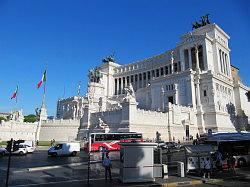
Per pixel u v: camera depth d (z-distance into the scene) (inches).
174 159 1175.0
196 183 756.0
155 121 2343.8
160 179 790.5
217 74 3257.9
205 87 2923.2
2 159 1419.8
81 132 2792.8
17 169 1007.6
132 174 733.9
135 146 753.6
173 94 3134.8
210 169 888.9
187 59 3848.4
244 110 3432.6
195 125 2726.4
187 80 3006.9
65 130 2918.3
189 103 2908.5
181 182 738.8
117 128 2297.0
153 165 763.4
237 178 823.1
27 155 1683.1
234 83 3454.7
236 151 1063.0
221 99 3016.7
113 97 4515.3
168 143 1804.9
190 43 3764.8
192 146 896.9
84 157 1526.8
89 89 4485.7
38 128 3034.0
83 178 813.2
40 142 2765.7
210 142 1073.5
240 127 3193.9
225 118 2883.9
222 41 4047.7
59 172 936.9
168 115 2475.4
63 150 1604.3
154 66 4522.6
